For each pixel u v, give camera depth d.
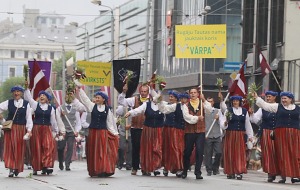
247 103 20.97
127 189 16.08
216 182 18.53
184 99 20.12
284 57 37.84
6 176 20.27
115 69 24.52
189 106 19.75
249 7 43.28
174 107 20.22
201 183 18.09
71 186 16.80
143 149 20.94
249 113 20.52
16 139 19.73
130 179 19.16
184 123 20.22
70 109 24.88
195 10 56.84
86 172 23.22
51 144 20.94
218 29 22.20
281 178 20.12
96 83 37.75
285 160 19.42
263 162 20.08
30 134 19.73
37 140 20.81
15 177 19.83
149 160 20.86
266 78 39.44
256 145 27.33
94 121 19.89
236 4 54.72
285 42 37.84
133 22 77.75
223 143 21.88
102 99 19.94
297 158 19.36
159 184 17.53
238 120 21.05
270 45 39.25
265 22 40.78
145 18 72.81
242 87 22.73
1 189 16.05
